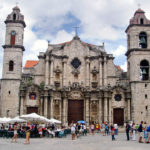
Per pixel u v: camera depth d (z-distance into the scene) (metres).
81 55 62.56
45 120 39.91
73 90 60.06
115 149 21.92
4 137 37.66
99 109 58.28
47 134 39.94
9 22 60.84
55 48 62.38
